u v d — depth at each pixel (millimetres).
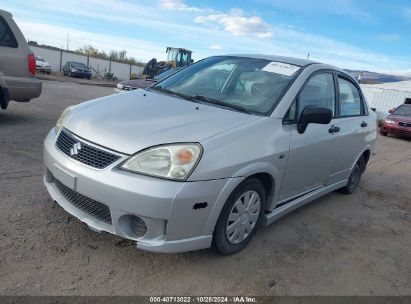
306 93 4094
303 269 3516
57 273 2896
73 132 3266
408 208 5844
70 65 34969
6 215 3596
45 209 3814
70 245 3271
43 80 23016
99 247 3305
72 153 3135
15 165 4922
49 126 7352
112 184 2855
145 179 2832
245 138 3264
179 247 2975
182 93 4102
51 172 3324
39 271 2885
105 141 3031
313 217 4828
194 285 3014
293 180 4023
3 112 8211
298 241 4066
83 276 2912
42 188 4320
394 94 27688
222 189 3041
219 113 3506
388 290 3412
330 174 4918
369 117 5824
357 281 3475
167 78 4680
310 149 4066
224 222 3238
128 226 2975
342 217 5004
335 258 3838
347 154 5164
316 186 4727
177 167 2863
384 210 5559
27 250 3111
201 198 2922
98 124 3225
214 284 3066
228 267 3324
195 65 4762
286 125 3723
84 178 2973
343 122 4875
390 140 15039
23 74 6754
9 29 6570
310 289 3219
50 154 3330
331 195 5867
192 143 2973
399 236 4684
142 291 2854
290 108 3805
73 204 3242
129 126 3158
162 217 2828
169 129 3109
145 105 3621
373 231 4711
